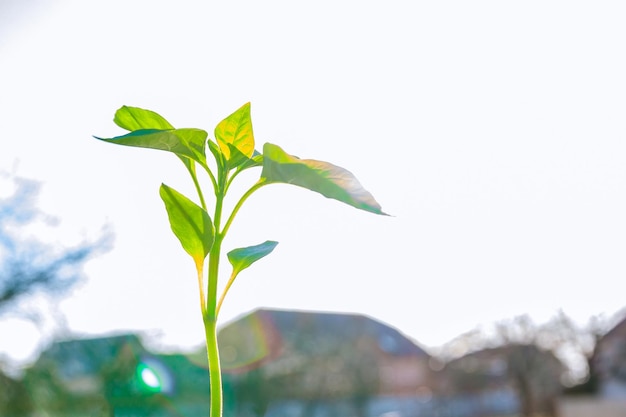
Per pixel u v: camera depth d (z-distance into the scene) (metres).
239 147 0.85
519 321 18.98
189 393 9.70
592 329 18.05
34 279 7.05
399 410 18.77
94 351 7.53
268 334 16.58
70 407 7.18
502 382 19.08
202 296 0.77
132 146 0.80
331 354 16.86
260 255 0.79
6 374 6.95
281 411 16.08
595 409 17.33
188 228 0.77
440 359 20.12
